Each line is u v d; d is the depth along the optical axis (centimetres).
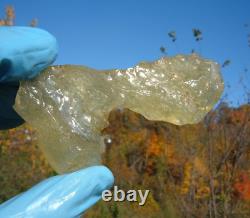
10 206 13
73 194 13
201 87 13
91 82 13
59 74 13
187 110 13
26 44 12
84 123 12
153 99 13
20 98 12
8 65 12
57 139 12
